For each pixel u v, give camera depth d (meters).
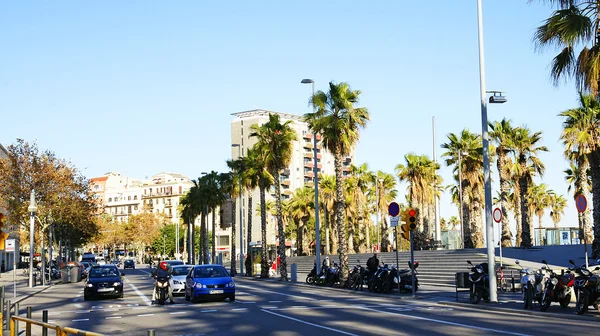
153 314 20.42
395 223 27.52
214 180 77.06
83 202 52.97
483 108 22.47
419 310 20.05
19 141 49.28
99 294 27.81
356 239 89.75
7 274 72.94
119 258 156.50
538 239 49.56
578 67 17.33
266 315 18.95
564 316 16.97
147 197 184.62
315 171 40.66
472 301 21.62
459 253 40.88
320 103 34.28
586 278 17.16
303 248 82.06
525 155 46.50
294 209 82.06
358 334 13.87
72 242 78.69
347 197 71.56
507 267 31.11
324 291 32.44
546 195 86.69
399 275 28.23
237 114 140.50
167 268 25.16
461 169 53.81
